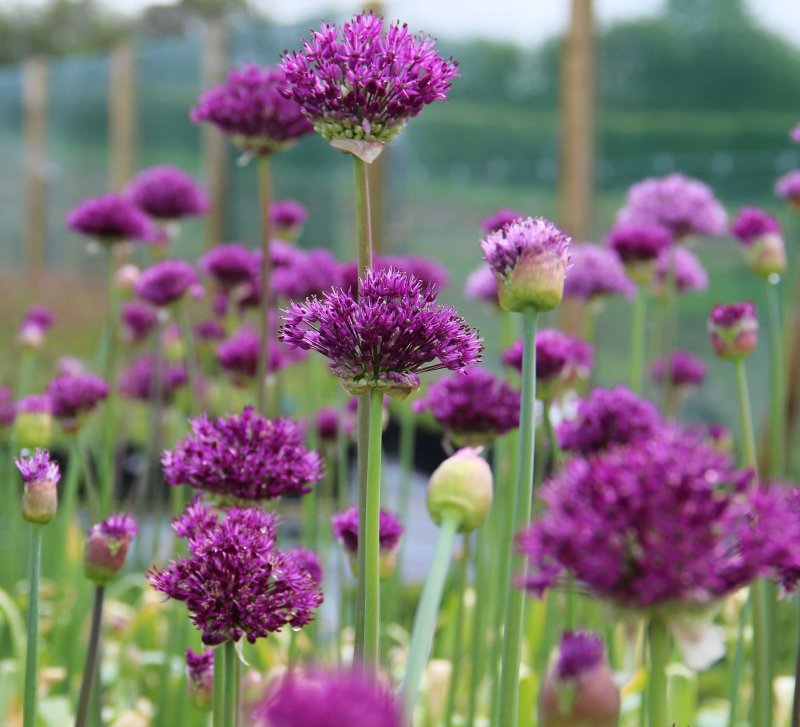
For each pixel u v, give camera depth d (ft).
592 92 12.57
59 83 24.85
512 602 3.34
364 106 3.48
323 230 18.45
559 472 2.98
